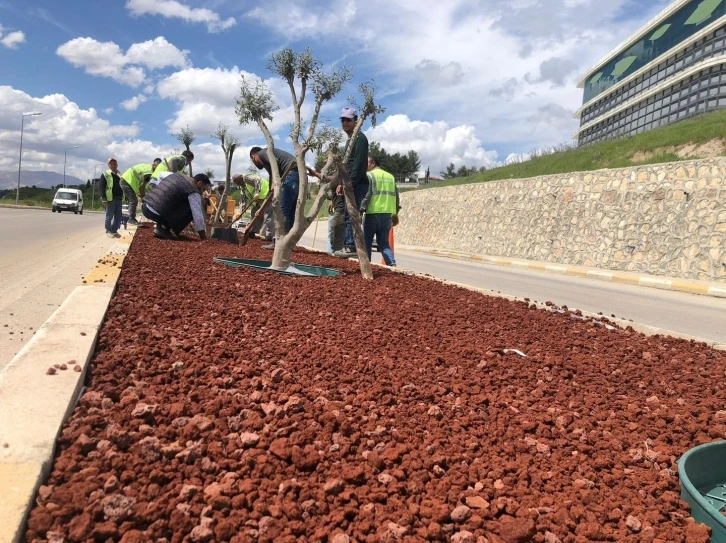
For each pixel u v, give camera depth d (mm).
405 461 2131
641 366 3906
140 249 7562
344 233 10453
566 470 2229
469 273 13320
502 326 4816
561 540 1743
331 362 3268
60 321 3238
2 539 1388
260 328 3941
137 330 3406
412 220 28469
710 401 3180
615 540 1769
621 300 9516
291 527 1650
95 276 4828
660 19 34781
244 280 5664
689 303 9594
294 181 9328
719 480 2281
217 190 14922
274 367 3098
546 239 17531
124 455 1885
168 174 9742
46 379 2328
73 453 1863
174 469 1883
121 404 2299
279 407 2447
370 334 4059
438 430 2471
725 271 11789
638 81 38250
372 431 2371
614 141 21656
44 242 12508
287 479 1930
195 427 2146
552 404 2994
